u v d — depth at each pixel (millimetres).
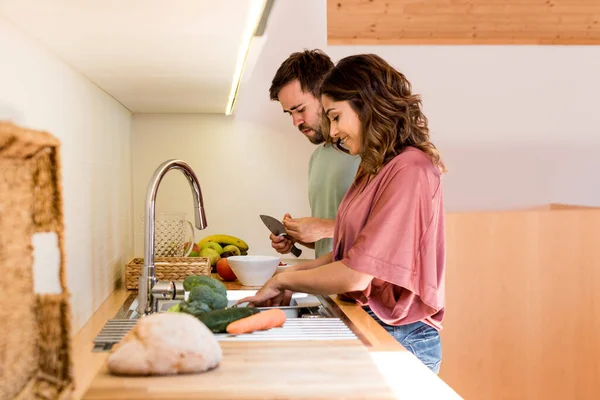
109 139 1861
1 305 612
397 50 2965
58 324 712
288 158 2574
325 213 2152
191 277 1475
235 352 1103
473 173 3025
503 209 3045
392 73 1588
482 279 2615
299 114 2090
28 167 687
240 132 2553
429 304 1483
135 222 2523
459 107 2992
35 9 882
